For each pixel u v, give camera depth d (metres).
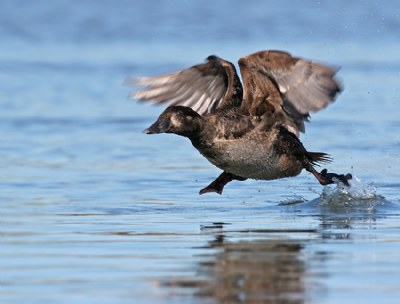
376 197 13.70
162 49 32.69
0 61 31.06
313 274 9.22
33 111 23.20
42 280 9.09
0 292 8.64
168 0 44.00
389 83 25.98
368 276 9.11
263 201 13.92
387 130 20.03
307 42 33.16
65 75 28.48
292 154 12.24
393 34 35.09
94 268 9.58
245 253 10.22
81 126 21.56
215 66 12.32
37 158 17.88
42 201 13.88
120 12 41.12
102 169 16.86
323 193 13.81
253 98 11.88
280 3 42.41
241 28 36.84
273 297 8.41
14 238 11.20
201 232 11.54
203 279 9.08
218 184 12.97
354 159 17.19
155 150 18.94
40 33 36.84
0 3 41.88
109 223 12.21
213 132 11.88
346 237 11.07
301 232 11.44
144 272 9.38
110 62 30.44
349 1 40.72
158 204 13.73
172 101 12.50
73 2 43.00
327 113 22.30
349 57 30.25
